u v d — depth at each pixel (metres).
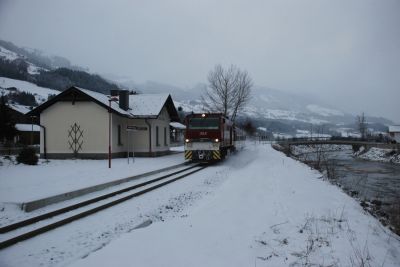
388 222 9.91
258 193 11.05
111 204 9.83
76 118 24.56
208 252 5.79
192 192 11.93
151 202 10.27
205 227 7.13
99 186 12.29
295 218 8.09
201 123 22.25
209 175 16.64
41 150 24.95
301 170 19.42
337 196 11.64
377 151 54.38
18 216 8.35
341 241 6.63
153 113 26.19
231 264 5.36
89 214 8.84
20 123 55.09
